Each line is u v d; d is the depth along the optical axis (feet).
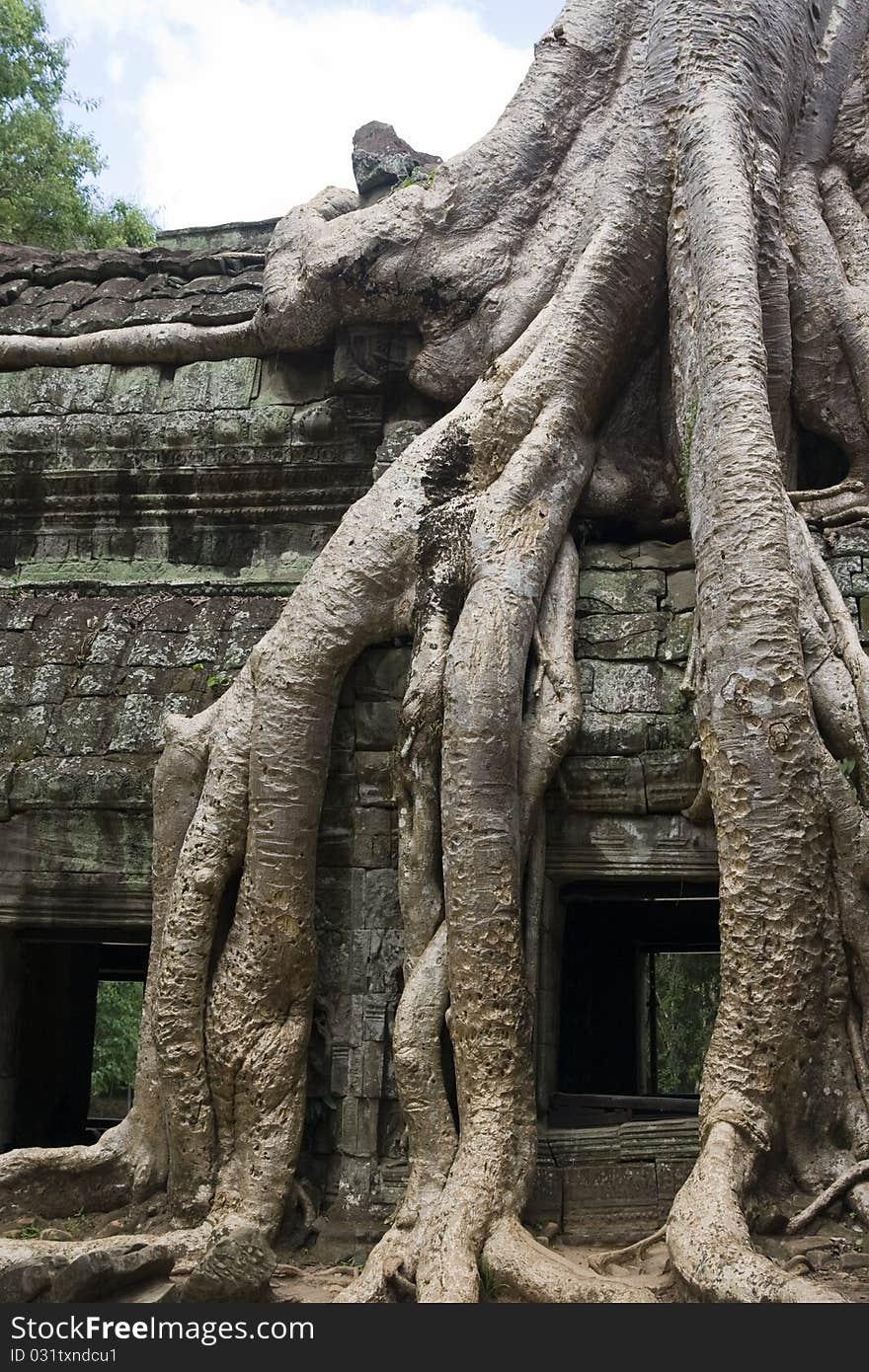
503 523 18.57
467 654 17.35
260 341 23.17
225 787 18.04
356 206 24.08
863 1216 14.38
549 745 17.52
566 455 19.58
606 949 30.53
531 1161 15.88
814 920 15.56
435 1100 16.17
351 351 22.17
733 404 17.72
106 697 20.38
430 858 17.30
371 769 18.63
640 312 20.63
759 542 16.72
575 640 18.71
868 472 20.33
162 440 23.07
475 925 16.33
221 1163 17.07
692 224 19.63
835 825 15.81
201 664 20.40
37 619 21.80
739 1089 15.15
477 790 16.75
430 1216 15.10
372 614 18.74
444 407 22.12
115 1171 17.38
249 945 17.44
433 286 21.44
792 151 21.86
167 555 23.34
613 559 19.65
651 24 21.76
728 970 15.60
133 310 24.61
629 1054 29.91
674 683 18.16
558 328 20.08
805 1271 13.55
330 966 18.25
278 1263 16.05
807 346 20.58
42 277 26.37
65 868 19.58
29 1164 17.01
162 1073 17.22
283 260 22.77
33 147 47.83
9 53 48.01
